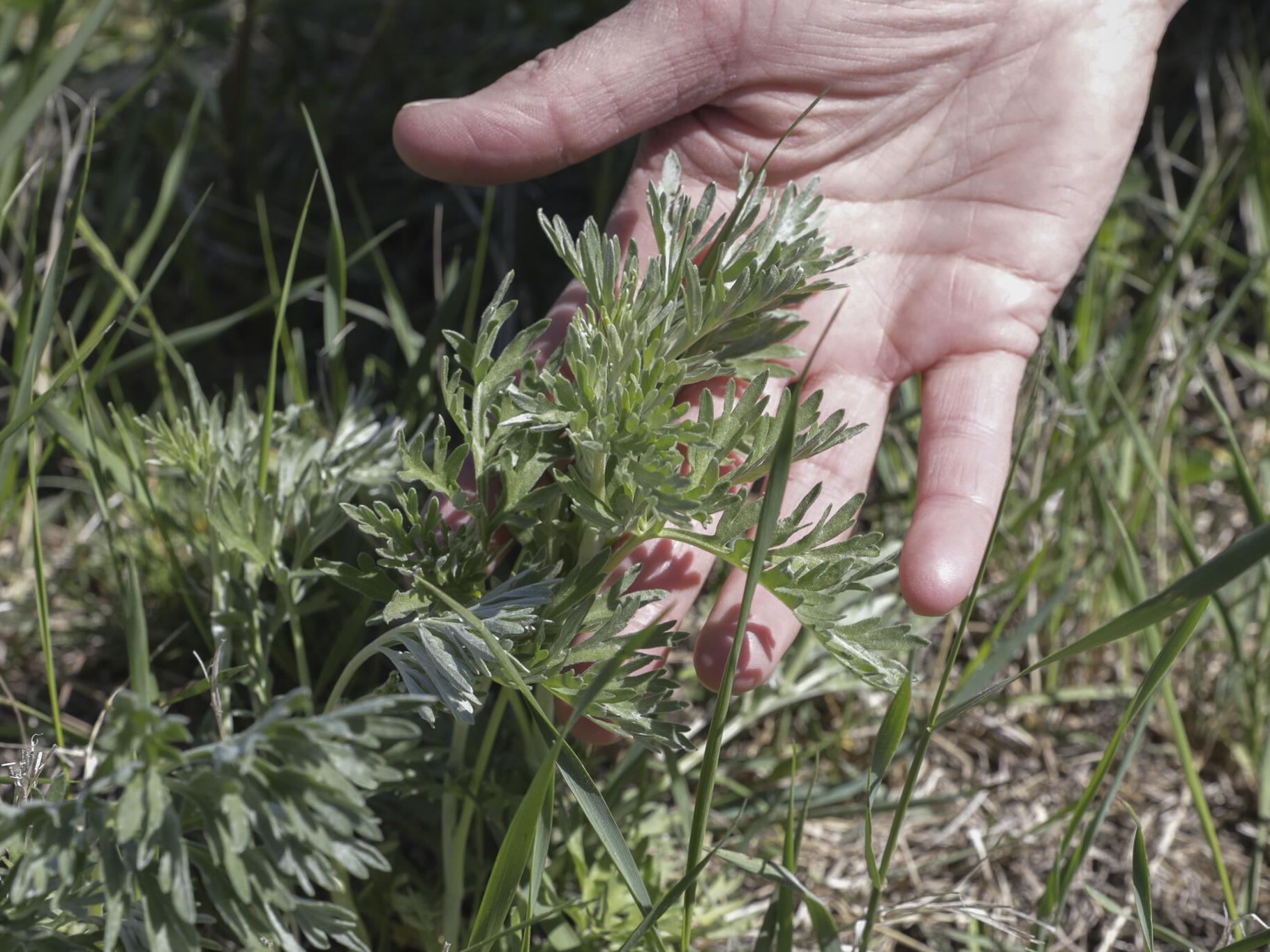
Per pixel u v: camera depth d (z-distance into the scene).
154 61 0.63
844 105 0.45
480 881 0.42
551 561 0.39
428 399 0.48
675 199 0.40
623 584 0.37
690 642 0.50
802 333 0.45
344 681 0.38
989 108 0.46
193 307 0.59
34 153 0.54
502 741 0.43
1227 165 0.57
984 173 0.46
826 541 0.37
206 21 0.61
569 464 0.39
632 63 0.44
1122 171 0.48
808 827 0.48
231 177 0.60
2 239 0.56
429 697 0.33
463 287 0.47
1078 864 0.41
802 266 0.39
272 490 0.42
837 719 0.50
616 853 0.37
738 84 0.45
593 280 0.38
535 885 0.37
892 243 0.46
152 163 0.60
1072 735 0.50
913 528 0.42
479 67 0.63
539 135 0.44
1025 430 0.40
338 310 0.46
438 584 0.38
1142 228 0.61
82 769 0.43
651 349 0.37
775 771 0.46
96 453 0.42
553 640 0.37
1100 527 0.51
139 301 0.42
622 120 0.44
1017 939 0.45
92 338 0.41
